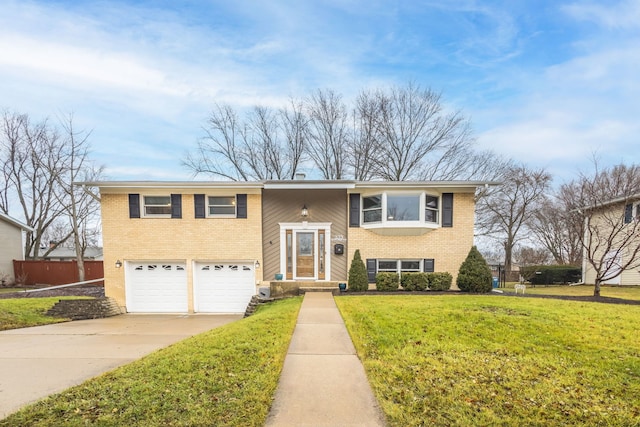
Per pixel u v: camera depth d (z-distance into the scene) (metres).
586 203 15.23
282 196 12.20
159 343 6.64
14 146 21.23
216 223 11.94
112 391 3.44
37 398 3.58
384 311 7.10
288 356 4.57
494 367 4.05
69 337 7.41
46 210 22.73
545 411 3.02
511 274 20.58
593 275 16.12
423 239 11.70
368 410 3.06
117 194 11.91
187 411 3.02
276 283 11.41
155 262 11.99
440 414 2.96
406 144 19.22
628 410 3.06
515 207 23.38
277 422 2.85
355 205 11.93
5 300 11.19
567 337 5.20
